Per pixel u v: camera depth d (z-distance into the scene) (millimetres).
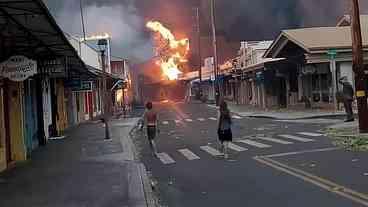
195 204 9633
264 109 44969
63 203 9594
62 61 20766
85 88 32500
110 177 12648
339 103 34062
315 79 38375
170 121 36906
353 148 16094
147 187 11242
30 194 10633
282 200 9406
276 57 42562
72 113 36438
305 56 34812
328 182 10781
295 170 12656
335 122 26375
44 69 20688
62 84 32281
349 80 34594
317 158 14469
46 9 9227
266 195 9969
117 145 20812
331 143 17812
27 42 14328
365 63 33625
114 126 33250
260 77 47938
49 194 10562
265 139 20734
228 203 9500
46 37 13344
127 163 15281
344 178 11125
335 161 13688
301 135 21297
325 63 35844
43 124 22062
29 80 20203
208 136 24062
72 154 17984
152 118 18109
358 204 8672
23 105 17516
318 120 28969
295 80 42219
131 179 12273
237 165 14281
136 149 19797
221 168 13945
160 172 13906
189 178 12656
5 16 10102
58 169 14328
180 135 25344
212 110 51125
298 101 41375
